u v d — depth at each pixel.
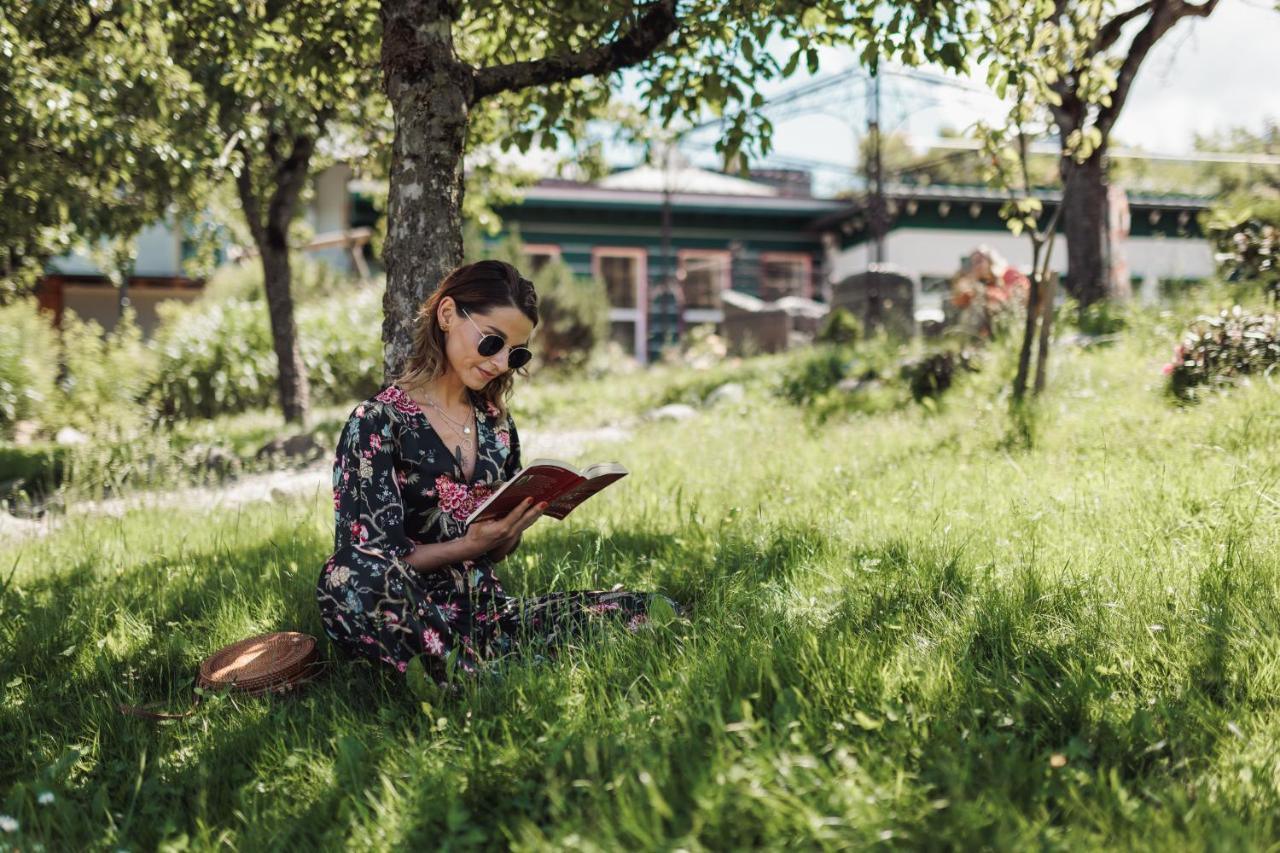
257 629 3.91
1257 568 3.35
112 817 2.42
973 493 5.16
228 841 2.22
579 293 20.69
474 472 3.17
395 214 4.71
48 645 3.83
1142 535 3.96
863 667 2.68
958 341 11.38
